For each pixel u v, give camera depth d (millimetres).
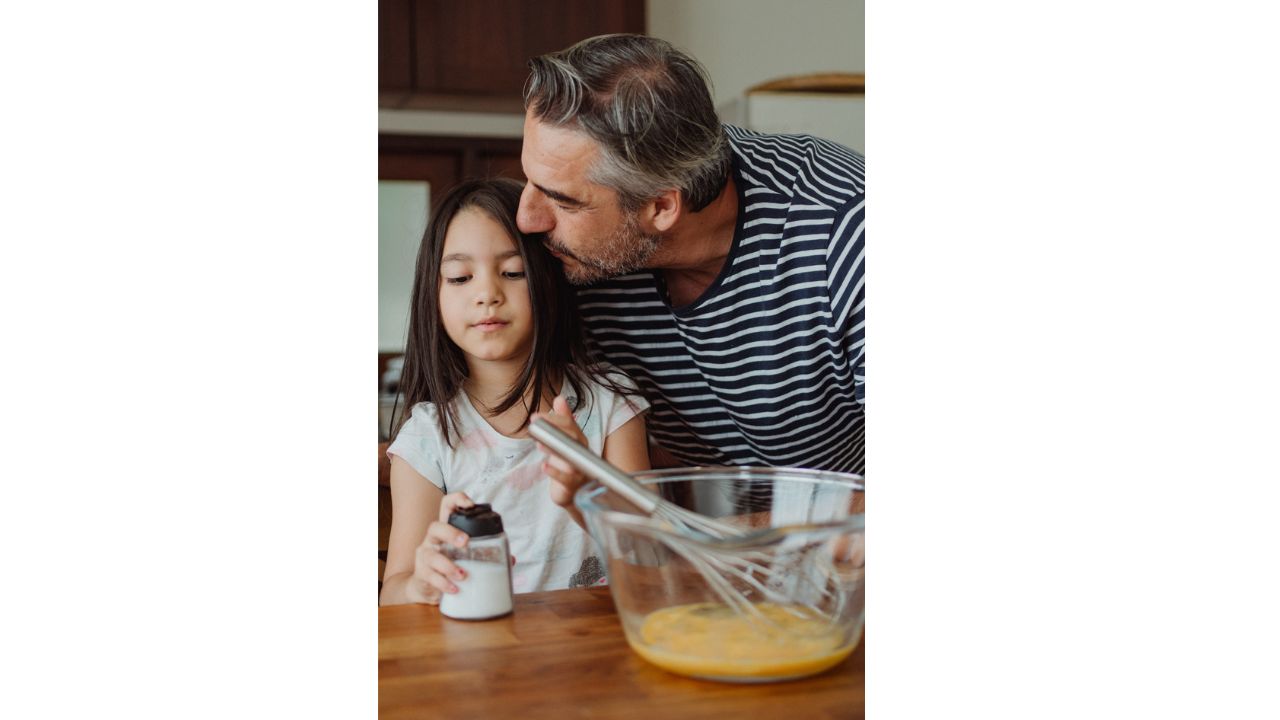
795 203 1010
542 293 984
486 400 990
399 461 980
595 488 726
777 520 770
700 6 1265
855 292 1019
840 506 767
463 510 777
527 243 977
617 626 758
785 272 1016
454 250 971
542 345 988
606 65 930
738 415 1074
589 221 959
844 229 1013
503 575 770
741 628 671
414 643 724
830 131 1289
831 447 1112
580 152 931
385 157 1223
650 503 681
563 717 632
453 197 983
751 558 669
